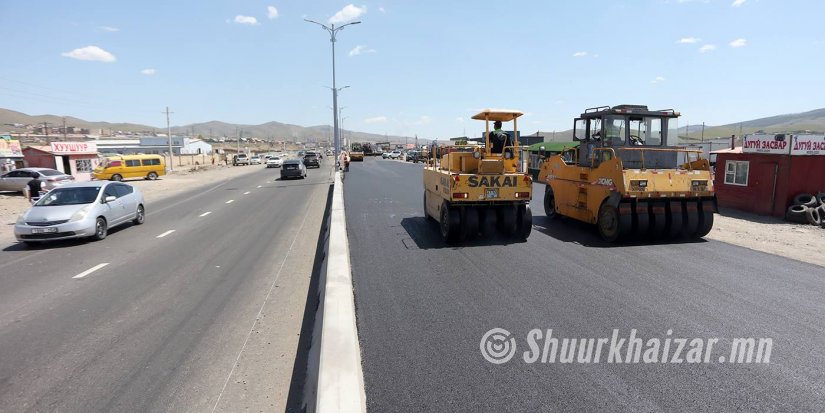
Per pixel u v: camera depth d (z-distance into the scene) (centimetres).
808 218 1194
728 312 550
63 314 611
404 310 564
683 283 663
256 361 464
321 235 1127
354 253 862
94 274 816
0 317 606
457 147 1075
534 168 2984
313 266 830
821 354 441
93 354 486
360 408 314
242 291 691
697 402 362
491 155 972
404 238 998
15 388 420
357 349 459
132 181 3597
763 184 1345
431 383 394
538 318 534
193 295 678
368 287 654
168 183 3359
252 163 6975
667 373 408
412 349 458
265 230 1222
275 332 536
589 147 1108
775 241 968
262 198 2083
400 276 708
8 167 3300
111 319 588
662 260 800
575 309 562
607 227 968
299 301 641
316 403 323
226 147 17075
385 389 385
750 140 1402
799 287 642
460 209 938
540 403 362
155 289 713
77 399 399
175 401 393
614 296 607
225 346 500
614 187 949
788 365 421
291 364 457
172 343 510
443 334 493
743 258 812
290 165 3284
